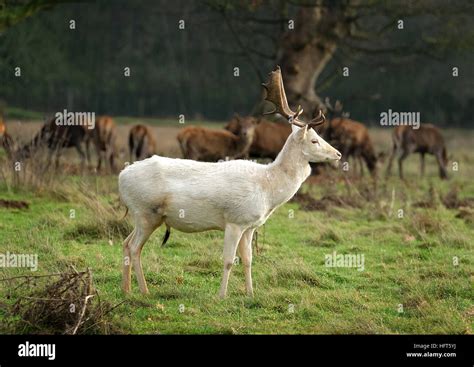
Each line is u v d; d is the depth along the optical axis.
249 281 11.99
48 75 51.12
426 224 17.25
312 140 12.04
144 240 11.83
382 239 16.47
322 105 32.66
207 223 11.76
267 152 28.78
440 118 57.41
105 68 55.56
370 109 57.22
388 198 21.41
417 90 57.56
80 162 27.72
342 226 18.08
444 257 14.84
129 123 47.00
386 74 56.47
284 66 32.81
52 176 20.61
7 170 21.31
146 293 11.83
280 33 34.09
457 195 22.64
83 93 53.69
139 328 10.50
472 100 57.69
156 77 56.62
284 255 14.73
